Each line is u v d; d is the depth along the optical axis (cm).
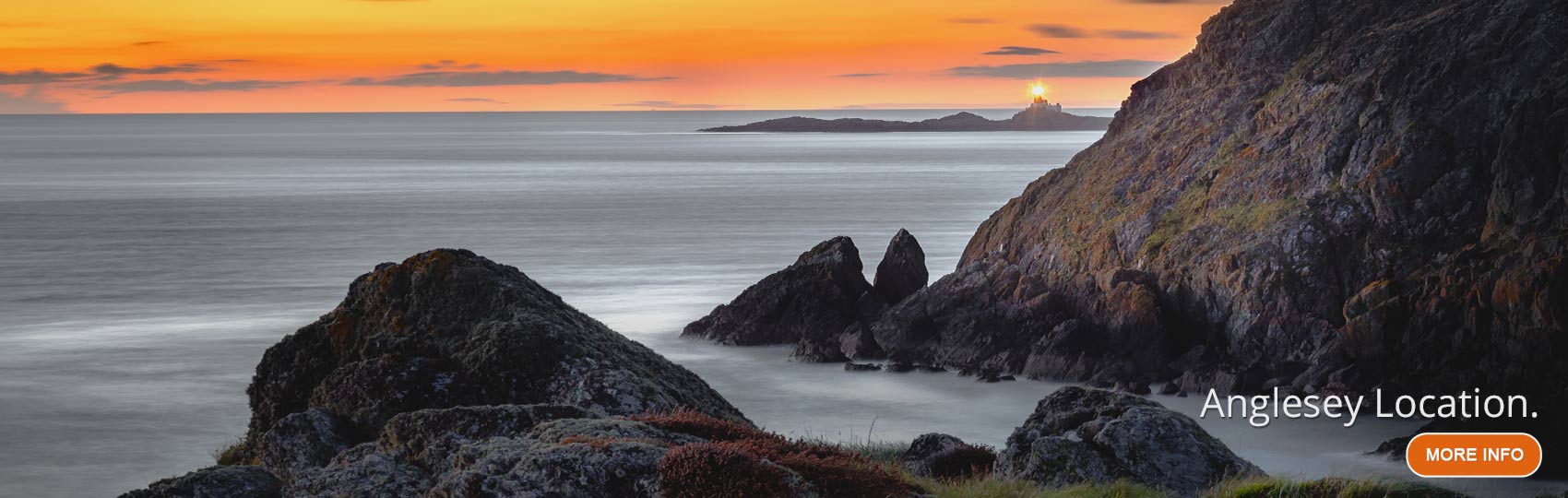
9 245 10956
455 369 2794
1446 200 6341
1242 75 7981
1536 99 6238
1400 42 7081
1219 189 7050
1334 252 6338
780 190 18612
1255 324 6188
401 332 2994
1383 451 4603
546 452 1591
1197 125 7812
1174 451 2128
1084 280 6731
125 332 6619
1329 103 7069
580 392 2730
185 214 14425
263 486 1912
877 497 1650
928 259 9919
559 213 14488
